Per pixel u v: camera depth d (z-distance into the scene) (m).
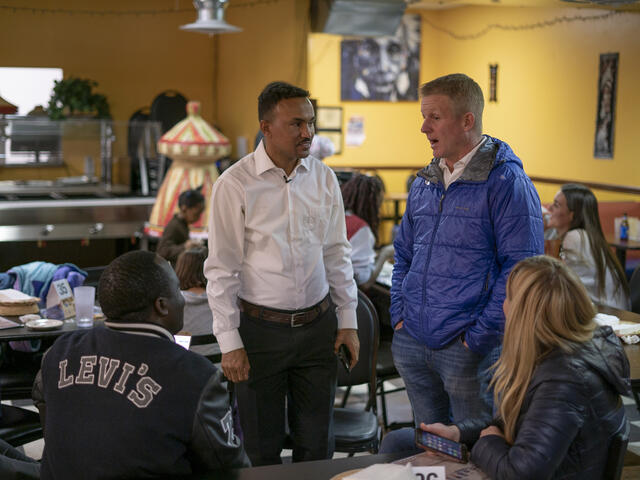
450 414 2.67
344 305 2.65
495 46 9.41
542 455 1.65
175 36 10.38
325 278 2.60
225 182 2.41
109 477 1.68
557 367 1.72
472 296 2.36
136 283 1.77
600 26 7.83
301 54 7.82
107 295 1.77
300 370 2.58
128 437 1.68
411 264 2.55
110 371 1.73
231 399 3.26
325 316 2.57
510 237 2.30
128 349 1.74
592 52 7.96
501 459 1.70
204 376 1.75
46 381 1.78
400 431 2.35
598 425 1.72
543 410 1.69
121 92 10.27
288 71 7.91
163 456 1.69
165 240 5.28
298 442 2.63
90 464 1.69
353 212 4.22
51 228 7.18
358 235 4.00
